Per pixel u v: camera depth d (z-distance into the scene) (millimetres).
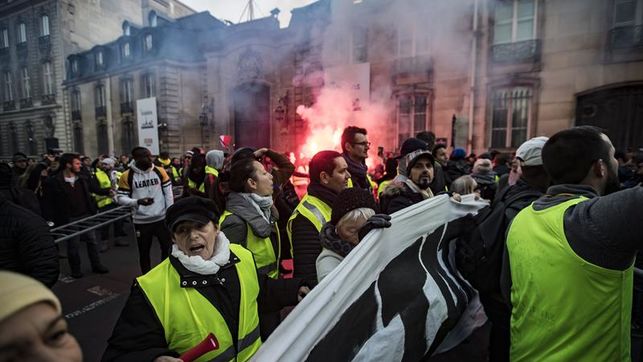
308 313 907
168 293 1169
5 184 3090
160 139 20094
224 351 1184
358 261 1170
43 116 27844
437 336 1621
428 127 12938
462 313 1919
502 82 11734
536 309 1134
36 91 27984
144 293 1159
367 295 1229
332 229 1594
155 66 20078
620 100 10430
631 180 5441
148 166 3883
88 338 2867
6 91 30422
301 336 863
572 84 10852
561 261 1037
